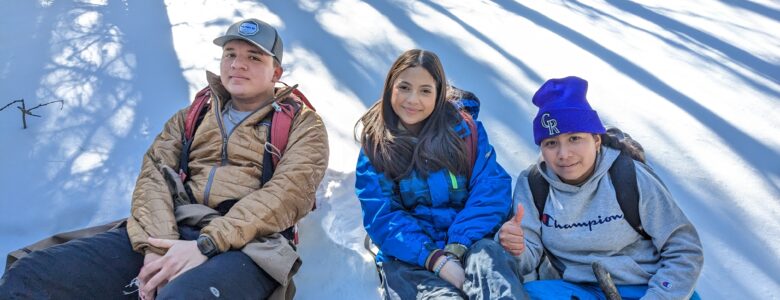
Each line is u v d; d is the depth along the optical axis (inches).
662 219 69.1
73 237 75.8
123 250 71.6
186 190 80.6
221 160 82.3
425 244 74.2
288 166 77.8
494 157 84.5
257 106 85.1
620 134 75.6
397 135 81.7
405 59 81.4
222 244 69.3
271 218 73.5
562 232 73.0
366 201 79.7
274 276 69.6
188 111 87.4
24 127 109.5
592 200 71.8
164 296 61.1
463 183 82.1
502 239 70.6
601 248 71.8
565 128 68.8
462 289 69.2
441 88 81.7
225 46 83.0
